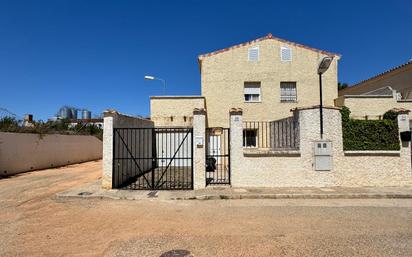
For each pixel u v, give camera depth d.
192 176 10.00
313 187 9.96
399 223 6.10
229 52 18.08
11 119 18.28
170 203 8.20
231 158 10.14
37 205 8.05
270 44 18.08
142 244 4.96
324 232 5.52
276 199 8.68
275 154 10.07
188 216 6.77
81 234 5.54
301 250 4.64
